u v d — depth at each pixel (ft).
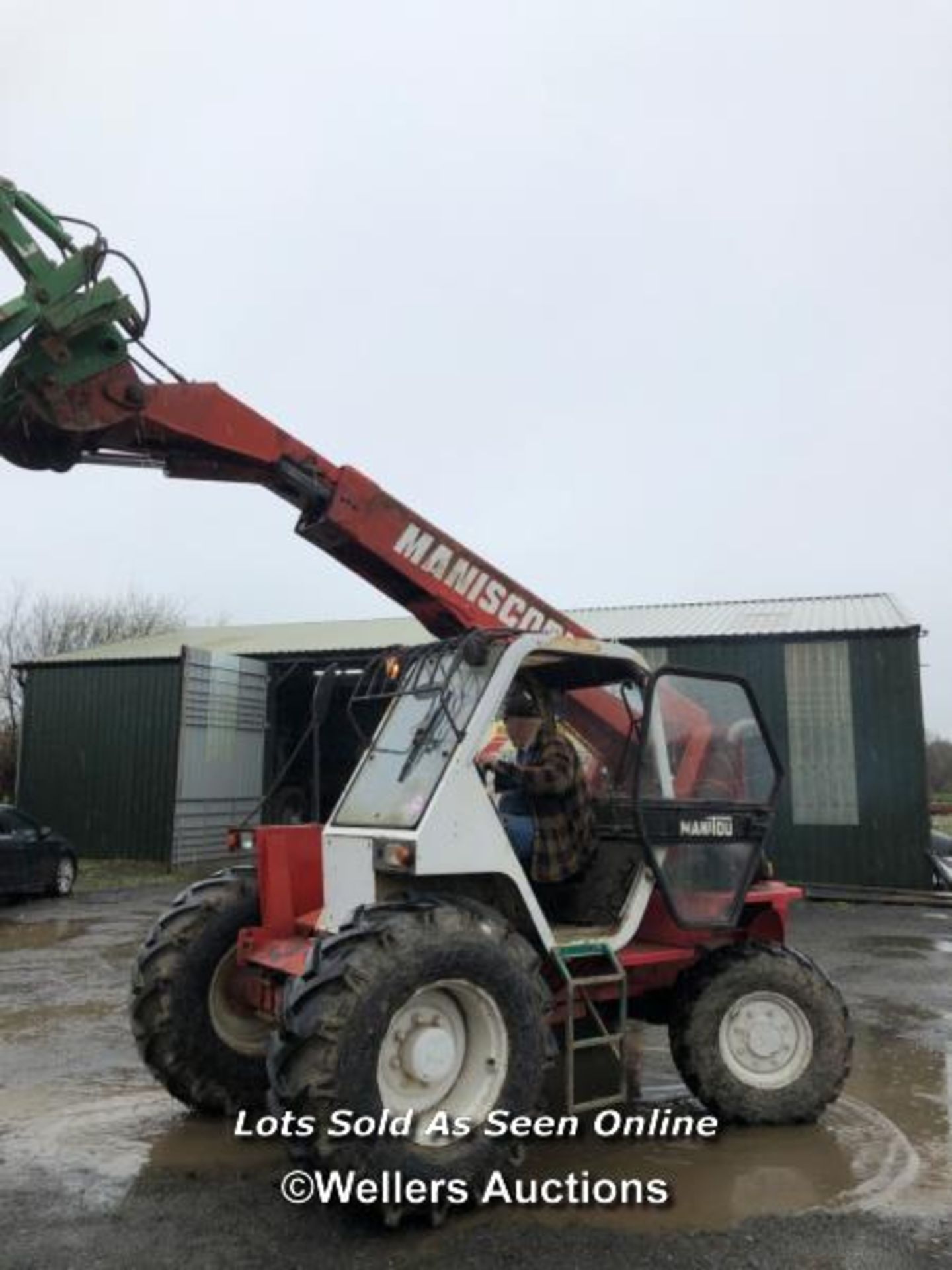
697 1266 11.16
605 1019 15.08
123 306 15.65
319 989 11.89
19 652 121.60
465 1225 12.19
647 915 16.49
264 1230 11.99
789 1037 15.94
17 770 66.23
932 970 29.43
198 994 16.08
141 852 62.13
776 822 50.57
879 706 49.96
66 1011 23.82
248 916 16.62
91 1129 15.66
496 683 14.26
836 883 49.42
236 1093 16.17
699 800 16.06
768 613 59.26
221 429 16.53
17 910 42.47
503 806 16.63
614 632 54.49
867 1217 12.42
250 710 62.59
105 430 15.81
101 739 64.08
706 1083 15.55
